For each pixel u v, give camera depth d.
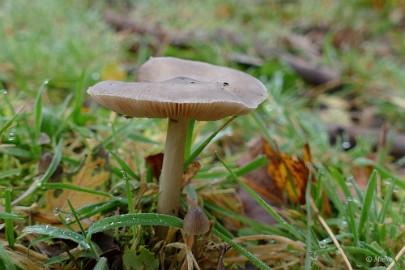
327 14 0.81
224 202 0.28
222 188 0.30
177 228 0.23
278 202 0.29
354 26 0.79
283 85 0.53
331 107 0.50
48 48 0.45
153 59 0.25
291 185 0.28
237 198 0.29
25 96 0.38
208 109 0.21
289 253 0.25
